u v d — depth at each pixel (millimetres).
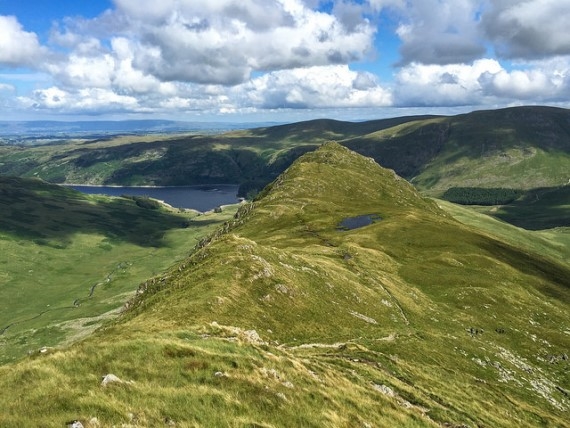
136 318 59656
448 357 66188
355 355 49062
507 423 41719
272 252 87688
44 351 30203
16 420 18766
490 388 58125
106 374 24734
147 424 19641
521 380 68062
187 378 25594
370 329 70312
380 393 35094
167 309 58656
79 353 27516
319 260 105312
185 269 87625
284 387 27594
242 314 59094
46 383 23000
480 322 95062
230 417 21891
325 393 29250
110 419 19453
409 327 79688
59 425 18359
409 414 32312
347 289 86000
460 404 42000
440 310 97812
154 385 23859
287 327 61562
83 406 20172
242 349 32656
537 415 51594
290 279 75312
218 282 66875
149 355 27859
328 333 62938
